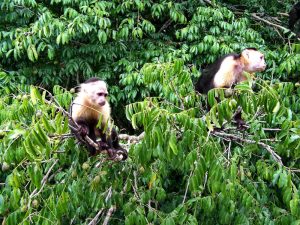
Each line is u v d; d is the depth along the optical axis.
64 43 7.14
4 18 7.48
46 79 7.65
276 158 4.39
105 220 4.66
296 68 7.16
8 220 3.99
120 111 7.96
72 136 3.92
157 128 3.50
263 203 4.83
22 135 3.54
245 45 7.59
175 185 5.90
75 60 7.64
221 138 4.78
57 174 4.60
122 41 7.88
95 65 8.00
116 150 4.21
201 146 3.72
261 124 4.83
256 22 9.01
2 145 3.71
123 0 7.70
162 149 3.61
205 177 4.58
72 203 4.26
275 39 8.90
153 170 4.48
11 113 4.08
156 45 8.02
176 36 7.87
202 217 4.89
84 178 4.22
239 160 5.01
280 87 4.79
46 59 7.82
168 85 4.45
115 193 4.36
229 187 4.20
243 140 4.55
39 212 4.01
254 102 3.69
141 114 3.54
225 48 7.45
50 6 8.02
